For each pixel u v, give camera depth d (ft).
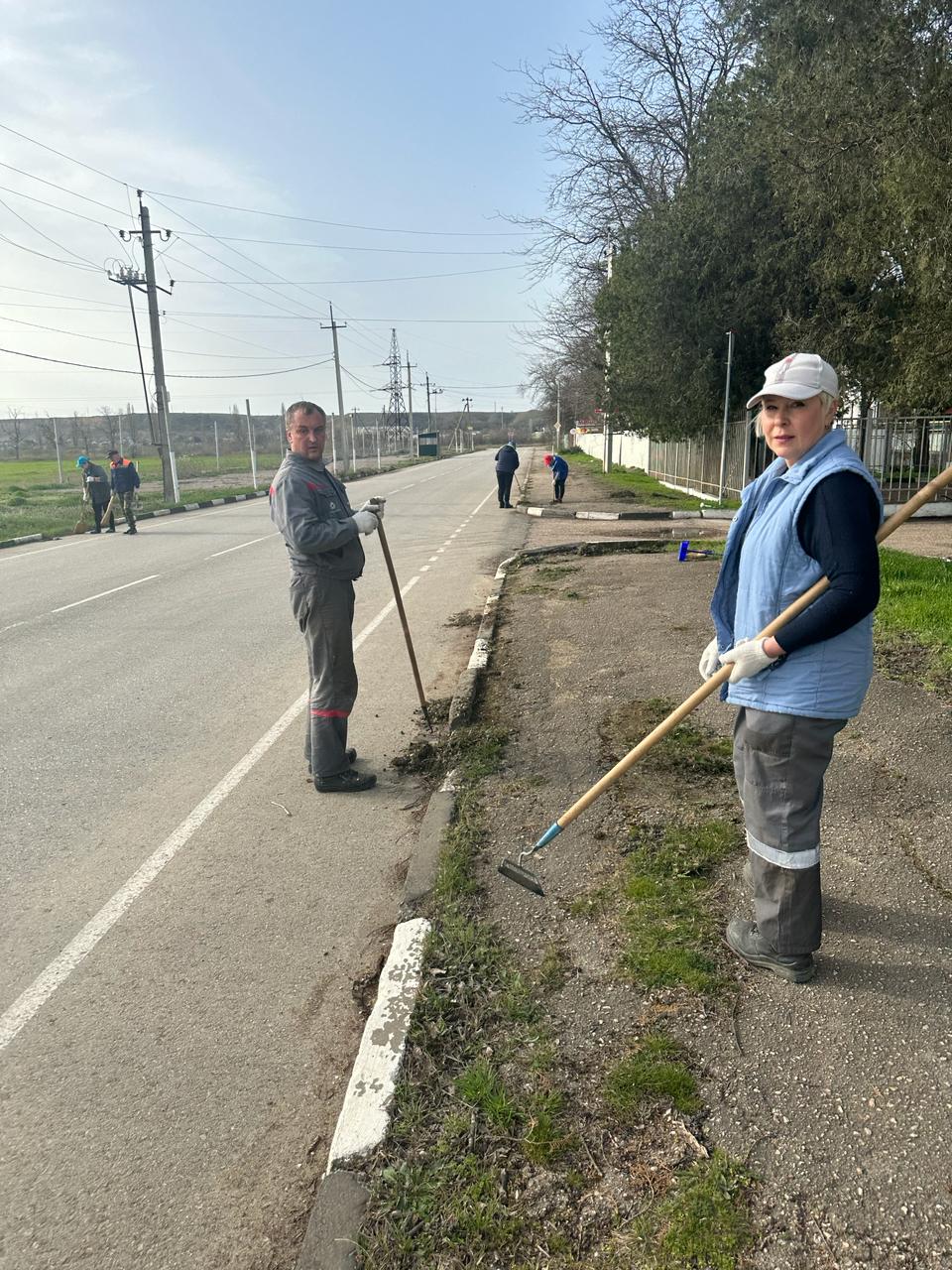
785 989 8.43
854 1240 5.92
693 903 10.00
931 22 31.35
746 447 56.18
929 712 15.06
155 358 86.43
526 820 12.44
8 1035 9.00
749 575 7.94
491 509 66.23
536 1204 6.39
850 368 49.98
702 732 15.23
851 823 11.48
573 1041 7.98
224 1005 9.36
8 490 104.47
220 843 13.03
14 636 27.25
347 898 11.39
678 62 69.92
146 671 22.61
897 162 30.32
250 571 38.93
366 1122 7.24
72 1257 6.53
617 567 33.78
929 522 47.42
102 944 10.56
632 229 62.44
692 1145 6.75
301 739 17.24
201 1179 7.19
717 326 57.77
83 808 14.43
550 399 209.05
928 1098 7.04
